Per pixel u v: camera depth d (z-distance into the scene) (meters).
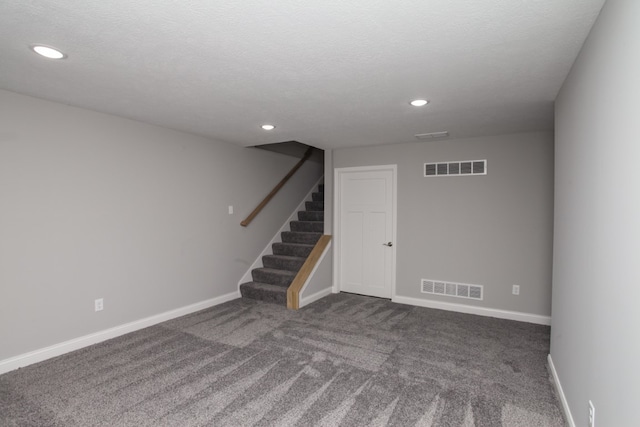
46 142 2.73
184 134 3.88
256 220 5.02
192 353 2.92
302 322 3.71
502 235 3.88
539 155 3.69
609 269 1.34
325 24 1.56
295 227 5.69
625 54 1.19
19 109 2.57
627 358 1.16
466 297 4.07
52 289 2.80
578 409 1.78
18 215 2.59
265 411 2.10
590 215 1.61
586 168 1.68
